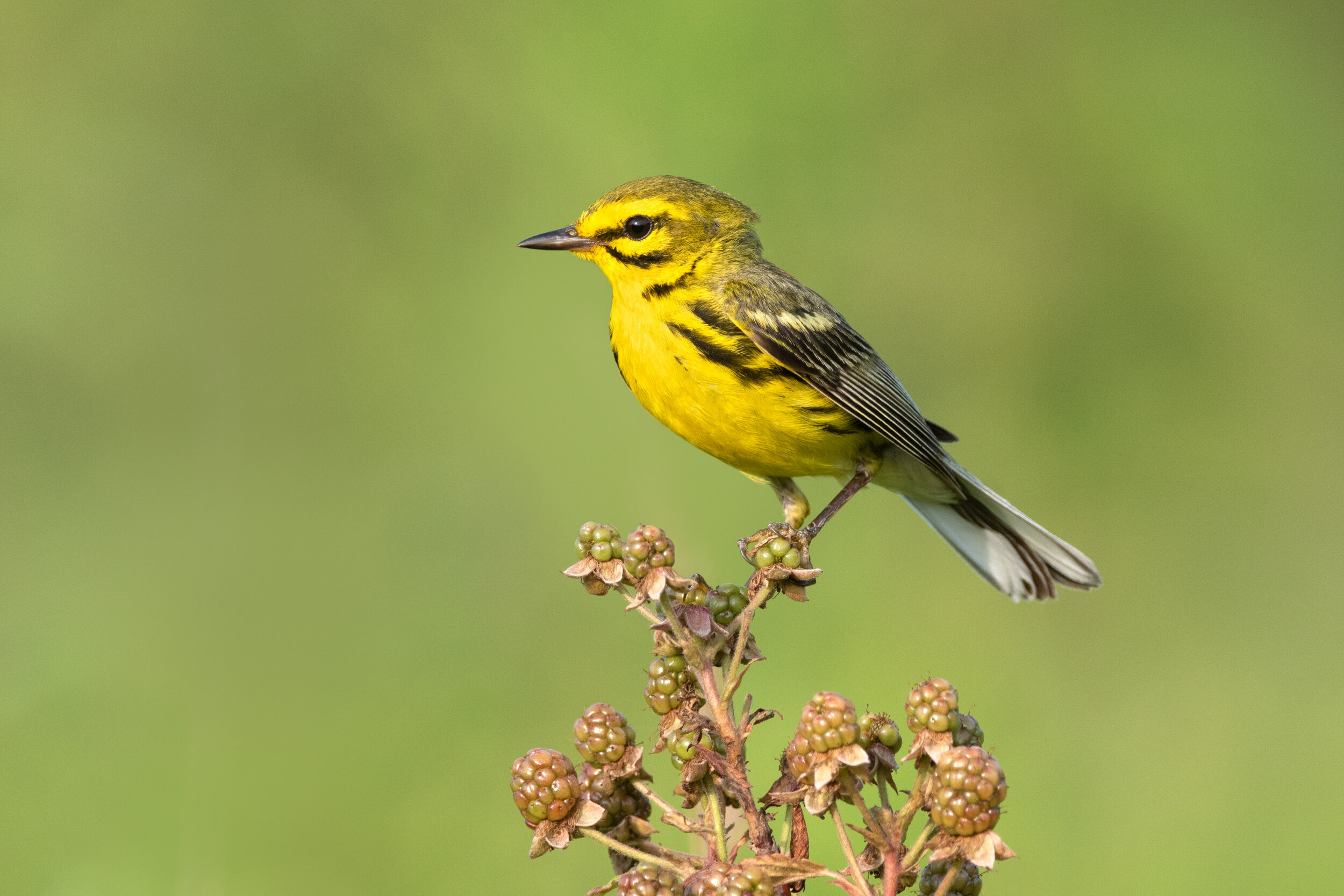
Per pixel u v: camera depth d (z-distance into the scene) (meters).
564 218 14.23
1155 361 14.59
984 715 11.71
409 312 14.09
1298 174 15.23
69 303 13.94
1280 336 14.81
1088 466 14.16
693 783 5.13
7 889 10.01
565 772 5.05
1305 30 15.87
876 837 4.81
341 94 14.70
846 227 14.45
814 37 14.52
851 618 12.23
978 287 14.53
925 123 14.87
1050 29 15.18
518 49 14.68
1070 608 12.66
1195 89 15.21
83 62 14.70
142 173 14.45
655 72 14.35
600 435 12.93
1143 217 14.80
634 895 4.79
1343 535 13.82
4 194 14.27
